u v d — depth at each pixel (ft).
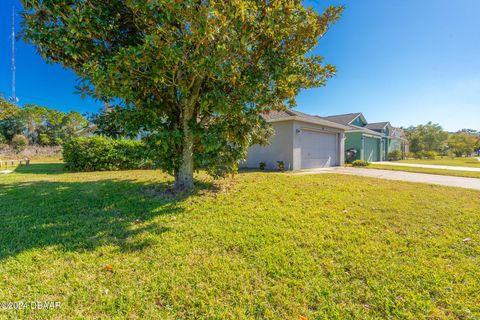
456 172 36.91
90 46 14.24
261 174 31.45
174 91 17.06
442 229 11.43
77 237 10.27
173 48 12.37
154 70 12.93
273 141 41.65
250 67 16.42
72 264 8.05
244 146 19.58
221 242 9.81
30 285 6.89
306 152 42.98
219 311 6.00
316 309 6.12
